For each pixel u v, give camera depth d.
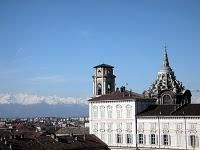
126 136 168.00
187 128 152.50
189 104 162.50
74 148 132.00
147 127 162.62
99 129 176.25
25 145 122.50
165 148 157.38
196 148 150.00
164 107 165.88
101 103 176.12
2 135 143.50
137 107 166.62
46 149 124.19
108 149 144.12
